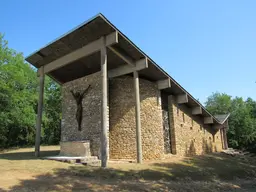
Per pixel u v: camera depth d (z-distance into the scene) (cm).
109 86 1255
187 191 737
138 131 1033
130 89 1224
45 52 1178
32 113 2259
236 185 955
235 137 2994
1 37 2134
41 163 909
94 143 1123
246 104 3709
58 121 3102
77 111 1256
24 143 2636
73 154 1120
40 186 607
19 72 2062
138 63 1114
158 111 1304
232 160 1639
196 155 1633
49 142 3020
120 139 1161
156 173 870
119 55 1032
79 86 1306
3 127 2147
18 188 577
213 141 2141
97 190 612
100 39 984
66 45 1092
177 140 1447
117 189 639
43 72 1279
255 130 2970
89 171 800
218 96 3919
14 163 906
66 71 1362
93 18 898
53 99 3103
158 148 1242
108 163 984
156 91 1327
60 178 702
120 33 953
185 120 1633
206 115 1902
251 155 2306
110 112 1212
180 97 1530
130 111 1194
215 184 903
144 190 660
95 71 1339
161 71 1223
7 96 1889
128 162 1042
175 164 1109
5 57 2098
